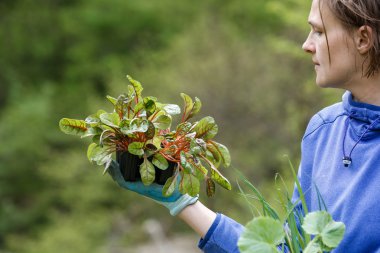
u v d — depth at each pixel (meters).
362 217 1.74
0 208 17.11
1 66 20.44
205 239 1.91
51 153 17.52
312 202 1.90
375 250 1.73
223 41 14.64
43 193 17.14
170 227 14.81
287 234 1.79
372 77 1.80
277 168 13.20
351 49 1.79
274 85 13.11
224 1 17.73
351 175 1.82
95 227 14.71
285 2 11.52
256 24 17.50
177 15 19.98
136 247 14.34
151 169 1.82
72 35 20.70
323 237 1.60
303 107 12.35
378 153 1.78
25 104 18.23
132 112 1.88
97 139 1.86
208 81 13.84
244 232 1.57
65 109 18.88
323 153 1.93
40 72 20.69
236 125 13.52
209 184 1.89
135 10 20.00
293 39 11.83
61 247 14.51
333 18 1.79
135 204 15.04
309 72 12.66
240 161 13.25
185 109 1.92
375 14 1.75
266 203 1.80
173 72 14.24
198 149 1.82
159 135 1.85
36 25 20.83
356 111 1.84
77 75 19.69
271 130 13.27
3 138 17.50
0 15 21.20
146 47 18.81
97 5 20.30
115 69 17.80
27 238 16.41
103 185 15.47
